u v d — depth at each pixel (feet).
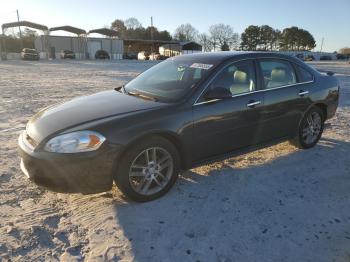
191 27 341.00
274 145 17.54
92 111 12.45
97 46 219.82
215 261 9.48
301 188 13.75
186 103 12.89
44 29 195.42
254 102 14.70
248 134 14.88
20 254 9.61
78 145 10.93
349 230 11.00
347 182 14.38
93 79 59.57
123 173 11.68
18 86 46.01
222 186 13.74
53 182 11.05
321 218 11.63
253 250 9.95
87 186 11.27
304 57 243.81
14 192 13.05
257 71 15.26
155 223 11.16
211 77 13.69
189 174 14.75
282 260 9.56
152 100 13.32
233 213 11.81
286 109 16.20
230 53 15.40
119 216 11.52
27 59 158.10
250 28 351.46
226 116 13.79
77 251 9.79
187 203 12.39
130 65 120.47
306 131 17.85
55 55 201.67
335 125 23.47
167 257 9.62
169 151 12.53
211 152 13.79
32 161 11.11
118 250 9.85
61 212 11.75
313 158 16.98
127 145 11.43
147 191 12.36
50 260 9.42
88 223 11.12
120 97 14.06
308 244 10.25
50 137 11.20
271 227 11.06
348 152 17.94
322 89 17.92
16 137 19.90
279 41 368.68
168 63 16.44
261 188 13.65
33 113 26.78
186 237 10.48
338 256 9.75
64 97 35.83
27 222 11.07
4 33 203.00
